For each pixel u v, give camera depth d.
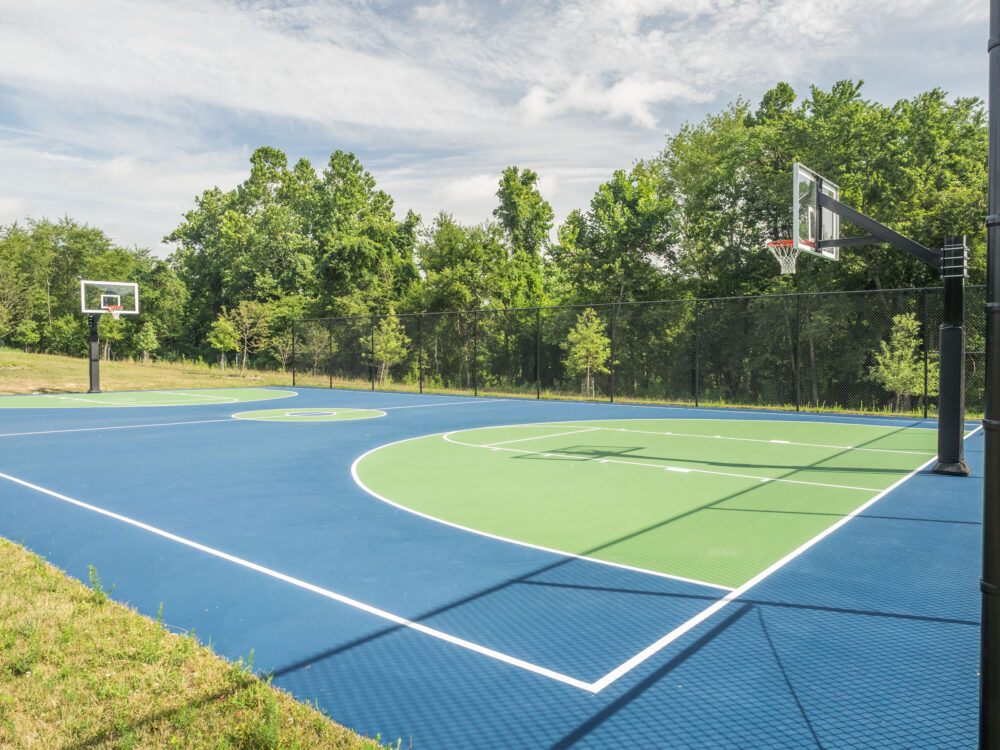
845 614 5.10
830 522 7.83
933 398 25.23
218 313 56.75
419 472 11.25
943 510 8.38
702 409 23.45
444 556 6.63
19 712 3.65
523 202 51.28
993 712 2.51
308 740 3.38
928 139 26.55
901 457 12.52
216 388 34.72
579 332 30.88
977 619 4.99
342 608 5.30
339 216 54.19
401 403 26.22
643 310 32.62
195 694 3.85
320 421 19.56
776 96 36.91
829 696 3.89
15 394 30.38
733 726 3.58
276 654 4.50
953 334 10.60
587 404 25.73
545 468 11.57
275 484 10.28
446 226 45.56
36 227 63.31
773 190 28.88
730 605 5.29
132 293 31.95
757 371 29.38
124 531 7.61
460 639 4.71
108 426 18.28
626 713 3.72
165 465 12.04
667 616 5.09
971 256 23.78
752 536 7.26
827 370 27.55
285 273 50.88
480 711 3.76
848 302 26.38
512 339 36.69
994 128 2.43
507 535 7.37
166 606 5.36
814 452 13.20
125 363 47.69
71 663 4.20
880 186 26.62
